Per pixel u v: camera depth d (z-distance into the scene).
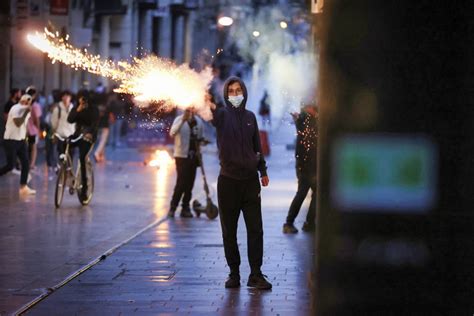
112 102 79.75
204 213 33.03
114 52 124.69
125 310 16.41
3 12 72.75
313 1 17.55
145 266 21.28
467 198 7.43
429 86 7.40
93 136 35.06
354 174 7.51
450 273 7.50
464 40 7.37
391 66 7.43
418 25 7.39
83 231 27.91
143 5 136.75
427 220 7.48
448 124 7.41
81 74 102.56
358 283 7.61
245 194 18.66
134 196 39.56
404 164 7.45
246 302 17.16
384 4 7.41
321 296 7.68
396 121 7.45
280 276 20.03
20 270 20.69
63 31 80.44
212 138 94.31
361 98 7.47
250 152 18.56
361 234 7.56
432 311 7.54
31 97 39.78
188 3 160.75
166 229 28.53
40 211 33.25
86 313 16.14
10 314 15.96
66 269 20.80
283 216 32.34
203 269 20.88
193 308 16.59
